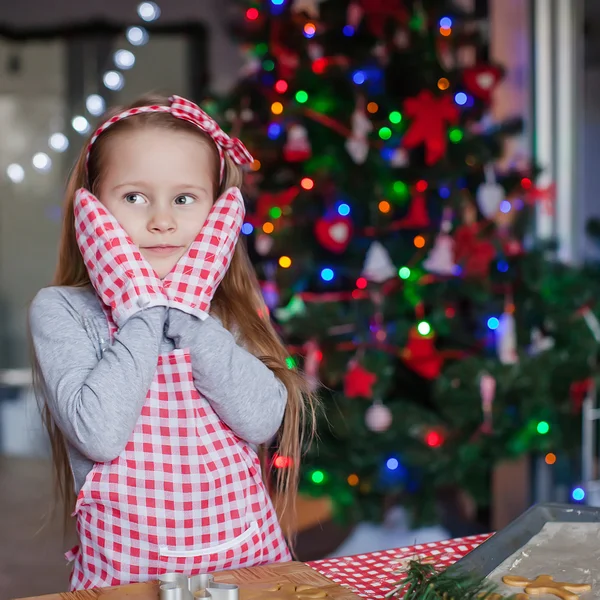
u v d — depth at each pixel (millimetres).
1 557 2627
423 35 2682
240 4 2793
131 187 1059
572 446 2789
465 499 3150
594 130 3678
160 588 708
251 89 2756
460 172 2648
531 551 853
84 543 999
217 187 1161
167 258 1071
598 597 752
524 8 3623
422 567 778
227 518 1014
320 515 2984
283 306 2645
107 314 1057
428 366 2709
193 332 1023
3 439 4180
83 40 5027
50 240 5121
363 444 2631
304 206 2627
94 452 946
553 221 3652
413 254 2705
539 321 2881
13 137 5074
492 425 2691
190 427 1006
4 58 5031
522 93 3648
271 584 761
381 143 2684
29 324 1092
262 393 1061
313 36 2707
